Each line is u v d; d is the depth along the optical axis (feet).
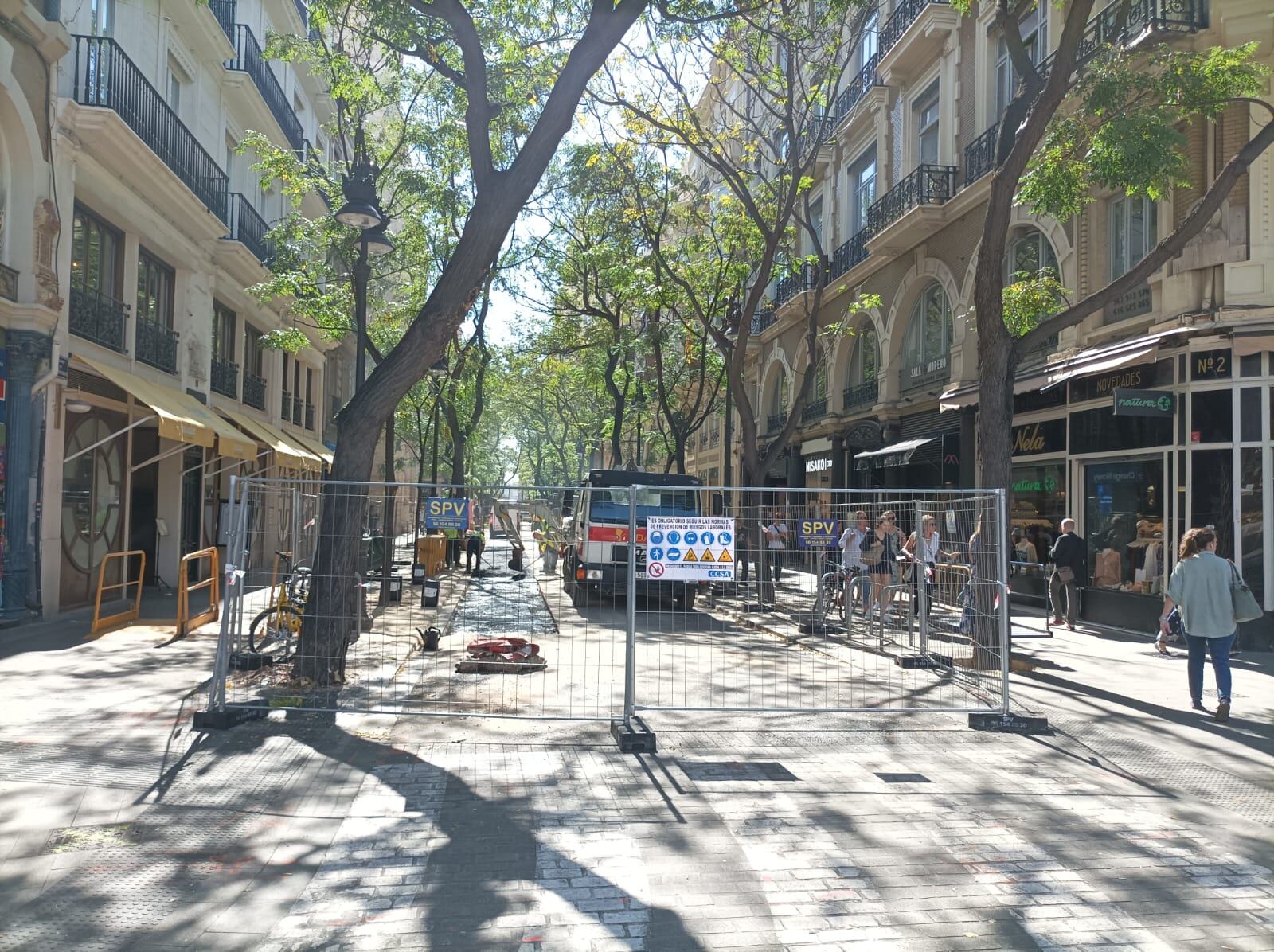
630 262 65.92
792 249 84.07
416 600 26.45
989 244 31.86
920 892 13.11
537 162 25.82
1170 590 25.81
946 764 19.85
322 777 17.92
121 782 17.24
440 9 26.32
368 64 49.55
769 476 100.73
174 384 55.16
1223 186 30.09
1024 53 34.32
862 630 30.78
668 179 64.39
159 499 57.06
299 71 82.89
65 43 39.60
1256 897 13.14
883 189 71.46
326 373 109.40
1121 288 31.40
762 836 15.21
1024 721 22.93
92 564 46.42
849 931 11.84
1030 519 52.54
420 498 26.16
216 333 65.21
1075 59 30.94
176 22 53.72
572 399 164.66
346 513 25.23
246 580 26.18
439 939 11.48
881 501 31.12
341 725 21.93
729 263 63.72
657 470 167.94
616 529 48.80
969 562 26.63
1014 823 16.07
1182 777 19.15
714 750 20.71
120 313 47.85
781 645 29.99
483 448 213.87
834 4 47.65
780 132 62.44
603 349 89.51
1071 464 47.39
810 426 89.66
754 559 29.32
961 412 58.65
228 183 63.57
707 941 11.52
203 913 12.12
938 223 60.95
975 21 58.39
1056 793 17.89
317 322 69.21
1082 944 11.60
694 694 26.20
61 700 24.11
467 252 25.71
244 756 19.17
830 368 83.10
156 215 50.11
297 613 25.72
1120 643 39.37
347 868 13.66
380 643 25.85
